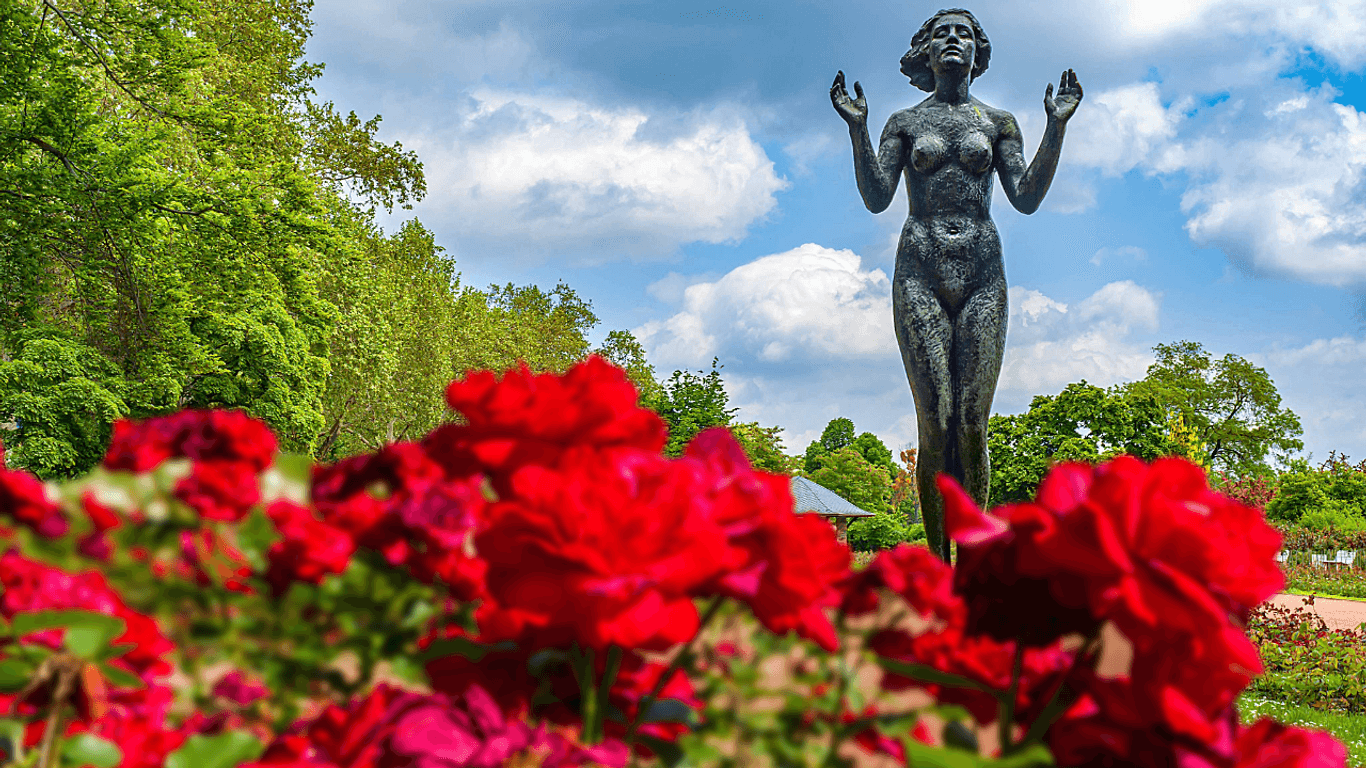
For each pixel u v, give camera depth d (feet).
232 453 3.44
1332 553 82.02
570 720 2.73
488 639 2.68
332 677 3.11
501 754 2.35
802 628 2.69
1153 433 131.85
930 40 21.45
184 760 2.63
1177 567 2.19
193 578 3.17
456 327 114.42
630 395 2.91
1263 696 23.54
